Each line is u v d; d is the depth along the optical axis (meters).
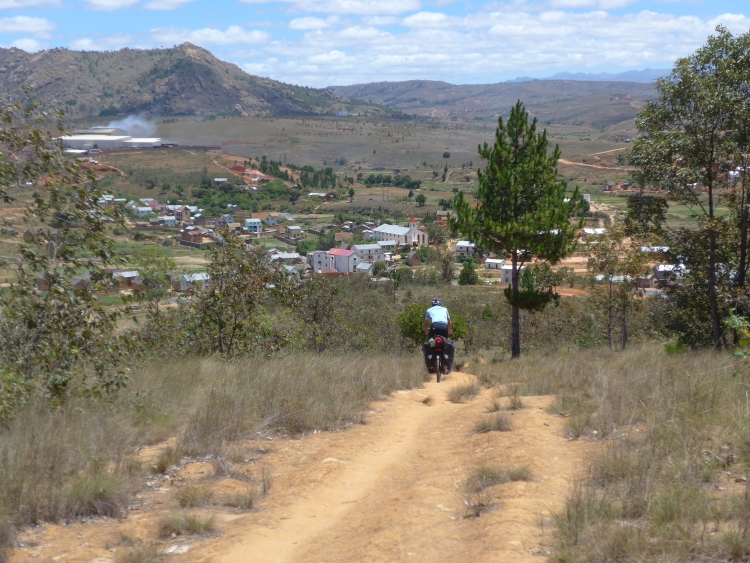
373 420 8.88
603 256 27.89
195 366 11.68
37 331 8.72
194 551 4.13
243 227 181.38
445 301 65.88
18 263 8.62
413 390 12.56
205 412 7.65
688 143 21.86
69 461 5.55
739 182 22.45
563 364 13.20
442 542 4.12
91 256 9.35
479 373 14.57
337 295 26.84
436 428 8.27
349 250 144.50
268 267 17.55
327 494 5.48
